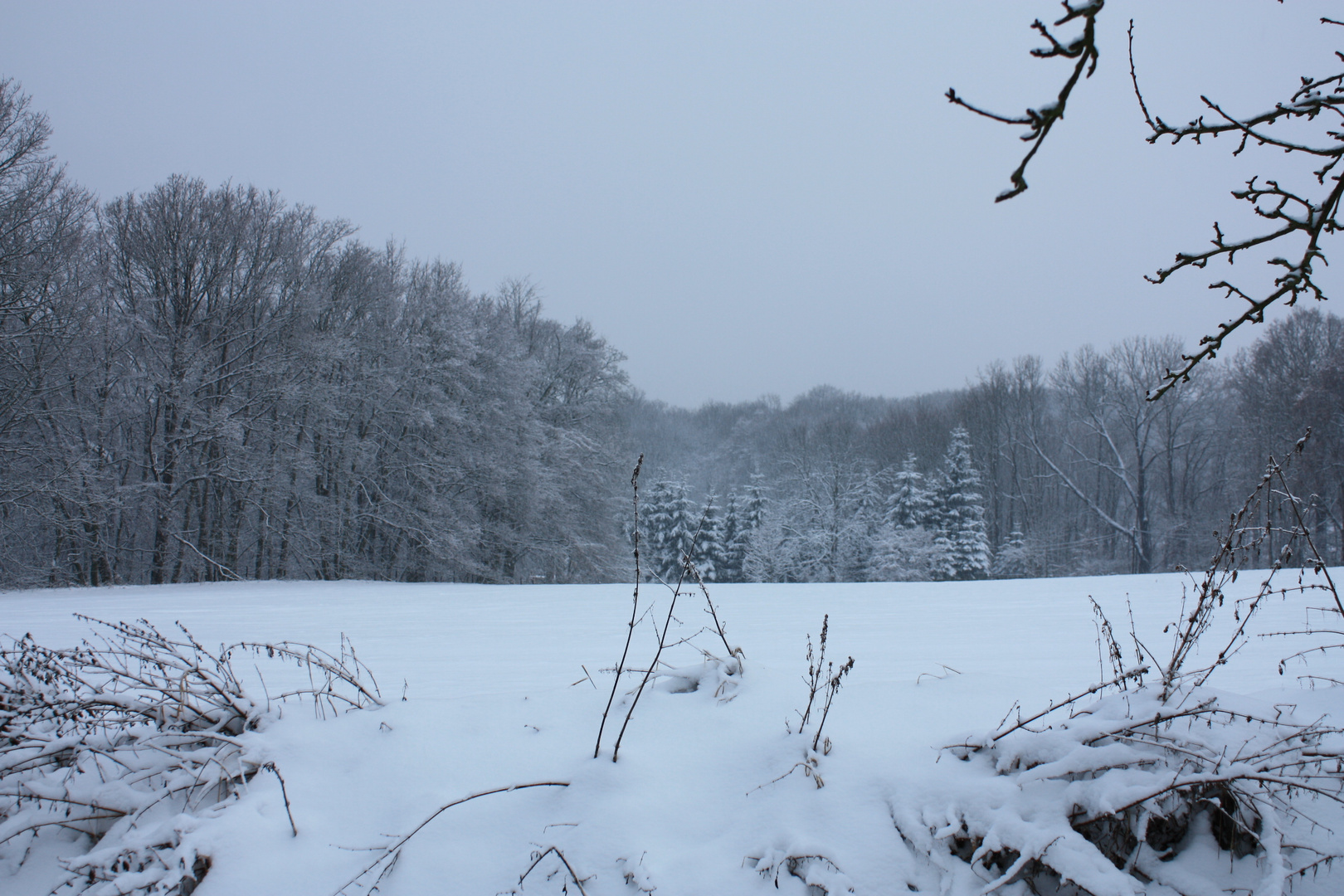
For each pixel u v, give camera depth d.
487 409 25.88
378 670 4.96
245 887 2.30
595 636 6.68
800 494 42.50
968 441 46.66
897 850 2.29
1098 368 44.53
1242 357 40.97
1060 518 44.00
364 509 24.70
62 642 6.87
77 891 2.37
